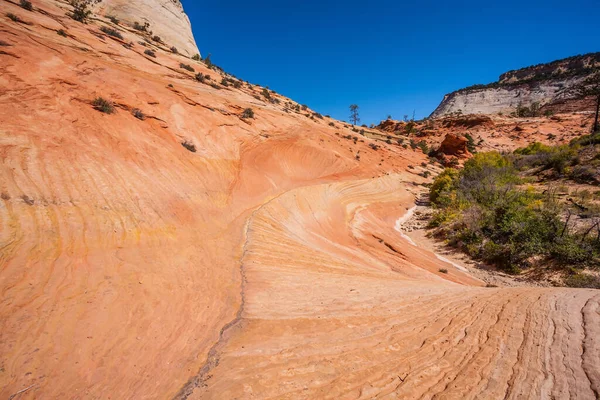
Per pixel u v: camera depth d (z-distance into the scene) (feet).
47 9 63.72
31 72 36.45
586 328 17.22
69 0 94.43
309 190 70.08
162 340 15.20
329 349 16.01
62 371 11.90
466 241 59.41
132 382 12.32
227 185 48.67
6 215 19.10
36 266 16.94
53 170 25.29
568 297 23.71
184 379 12.96
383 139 183.21
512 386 12.99
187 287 20.72
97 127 36.17
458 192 83.61
